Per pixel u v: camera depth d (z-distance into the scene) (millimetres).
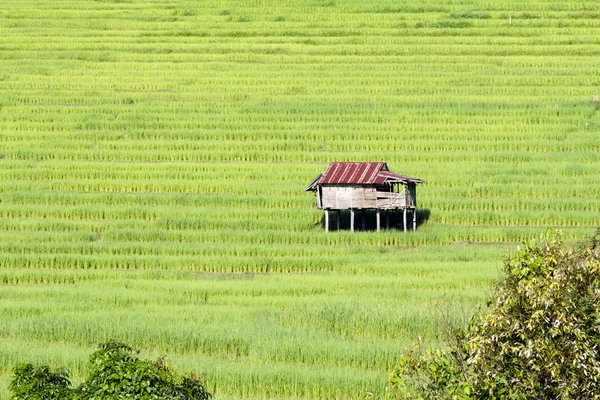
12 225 88875
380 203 86438
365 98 128625
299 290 68125
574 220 88812
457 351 32375
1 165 107250
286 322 57938
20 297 67188
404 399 34500
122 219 92750
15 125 119250
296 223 88688
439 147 111562
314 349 50688
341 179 86812
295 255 80625
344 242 85250
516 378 30656
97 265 78625
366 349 50438
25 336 55438
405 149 112062
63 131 117562
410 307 58281
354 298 64250
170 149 113125
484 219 90188
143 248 81938
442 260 77625
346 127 118000
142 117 121688
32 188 101375
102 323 56219
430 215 91000
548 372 30484
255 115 121500
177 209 93625
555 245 31500
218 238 85688
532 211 91688
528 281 30688
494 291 33562
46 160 109938
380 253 80250
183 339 52906
